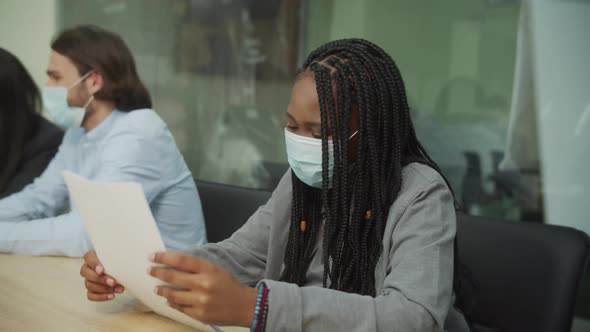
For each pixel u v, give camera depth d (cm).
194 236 177
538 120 201
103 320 97
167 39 287
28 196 186
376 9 228
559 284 117
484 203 211
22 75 209
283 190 122
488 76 206
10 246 143
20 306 103
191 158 285
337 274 108
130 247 85
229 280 81
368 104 102
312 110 102
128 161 162
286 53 255
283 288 84
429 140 219
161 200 171
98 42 174
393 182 104
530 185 204
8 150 207
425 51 217
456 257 112
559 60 196
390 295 89
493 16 203
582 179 196
